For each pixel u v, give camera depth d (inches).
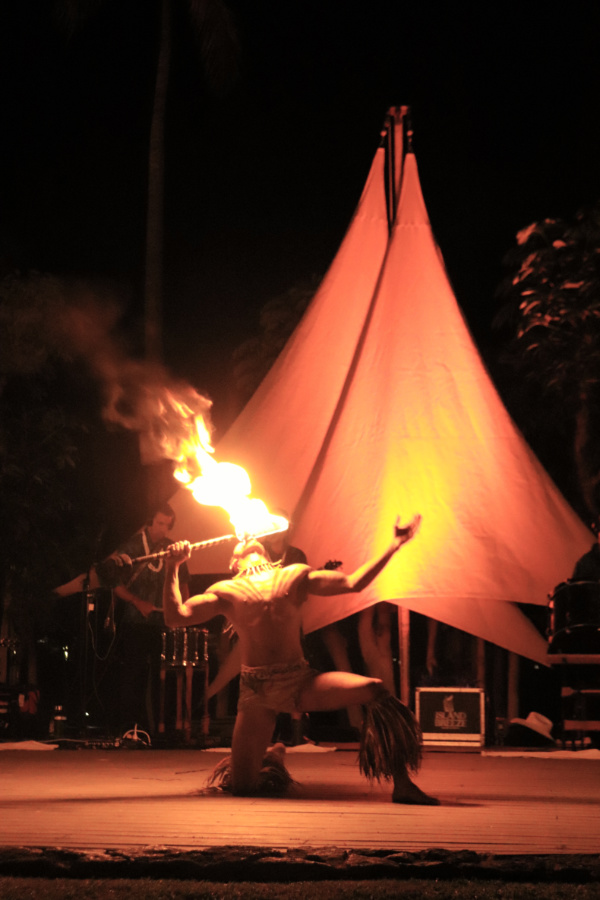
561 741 294.4
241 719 184.5
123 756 254.4
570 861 127.8
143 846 131.8
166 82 498.3
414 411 324.2
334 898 118.0
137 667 291.3
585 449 383.2
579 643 287.3
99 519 452.8
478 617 302.4
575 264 370.3
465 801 178.1
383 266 345.4
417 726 176.9
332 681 180.5
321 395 338.3
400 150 368.2
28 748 275.7
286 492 325.1
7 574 394.9
